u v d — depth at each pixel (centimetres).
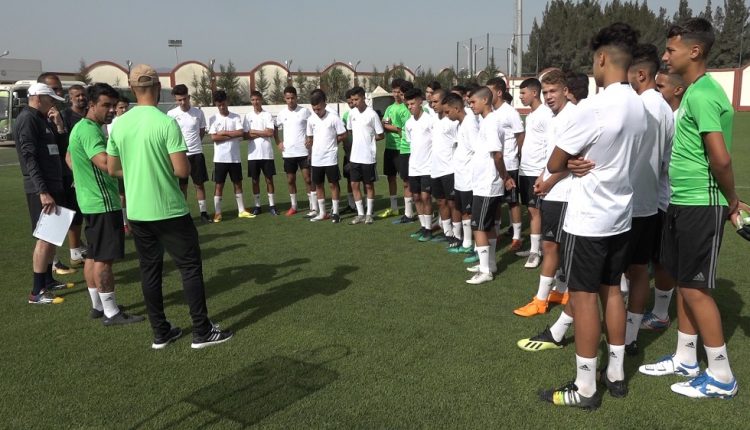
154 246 384
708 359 309
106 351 390
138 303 494
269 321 439
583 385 299
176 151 369
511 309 456
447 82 3669
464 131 579
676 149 305
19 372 358
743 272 526
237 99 4075
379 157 1655
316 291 511
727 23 5119
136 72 378
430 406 306
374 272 569
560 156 286
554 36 4059
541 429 282
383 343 391
